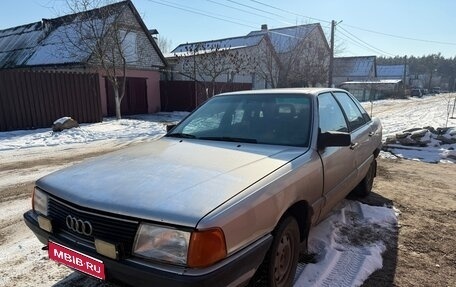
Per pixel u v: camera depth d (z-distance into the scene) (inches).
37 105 494.3
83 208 78.5
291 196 94.0
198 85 846.5
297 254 103.8
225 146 113.7
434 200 190.9
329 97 147.3
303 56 1186.0
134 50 799.7
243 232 75.2
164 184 81.2
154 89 866.1
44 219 86.7
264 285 89.4
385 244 136.1
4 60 847.1
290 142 115.6
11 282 107.1
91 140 404.5
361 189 187.8
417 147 328.5
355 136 154.0
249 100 138.0
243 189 80.4
